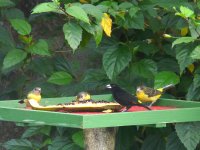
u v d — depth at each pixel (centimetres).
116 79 1054
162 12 1055
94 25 958
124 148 1060
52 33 1184
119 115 824
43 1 1210
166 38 1059
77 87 1063
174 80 1002
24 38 1057
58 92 1081
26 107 945
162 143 1055
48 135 1081
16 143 1089
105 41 1052
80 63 1144
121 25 1003
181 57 968
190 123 939
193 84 1002
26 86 1095
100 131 913
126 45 1034
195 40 962
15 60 1033
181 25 1007
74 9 922
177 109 875
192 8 1012
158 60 1076
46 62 1096
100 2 1024
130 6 995
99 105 889
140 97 965
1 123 1216
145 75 1033
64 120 819
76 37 937
